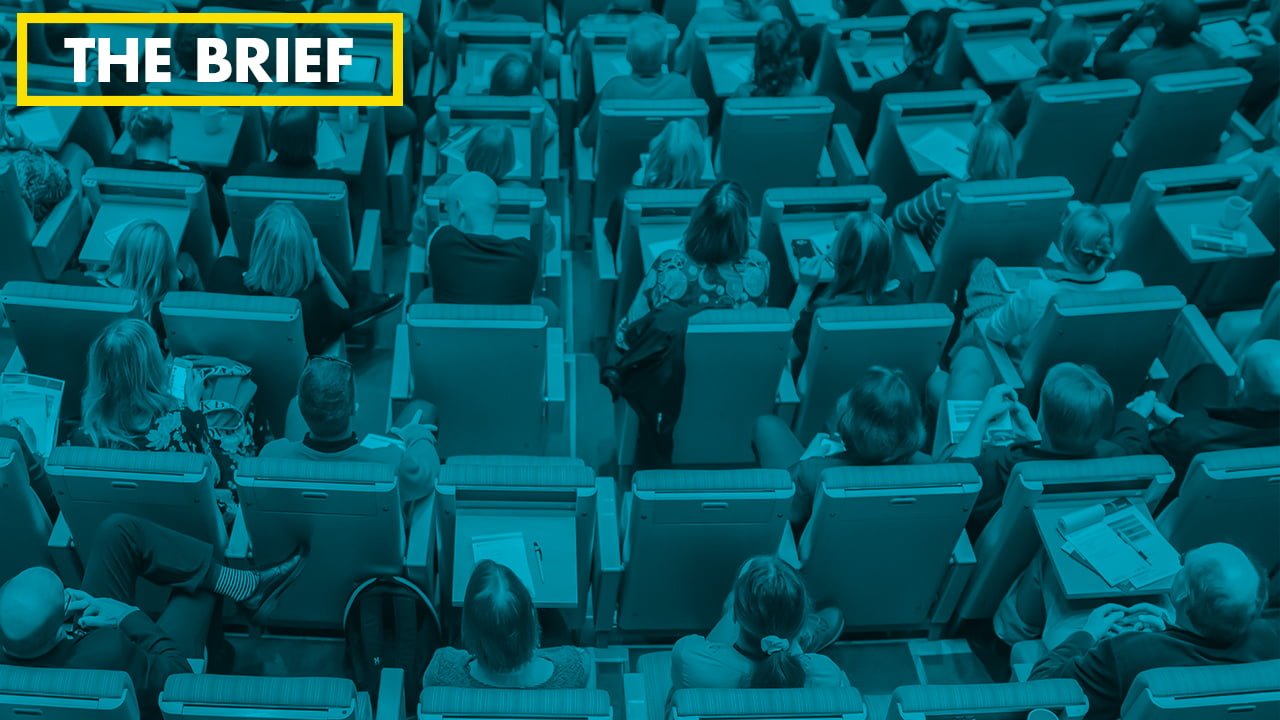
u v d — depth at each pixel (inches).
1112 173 267.7
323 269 209.2
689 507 150.7
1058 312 187.9
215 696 120.2
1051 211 216.8
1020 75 285.1
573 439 231.8
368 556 157.6
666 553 158.1
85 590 146.3
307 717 120.1
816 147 250.8
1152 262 250.1
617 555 165.8
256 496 147.9
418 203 280.1
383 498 147.9
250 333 182.7
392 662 157.3
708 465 213.5
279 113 229.6
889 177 269.0
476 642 129.0
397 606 156.8
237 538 165.9
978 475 153.6
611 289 238.4
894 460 161.2
